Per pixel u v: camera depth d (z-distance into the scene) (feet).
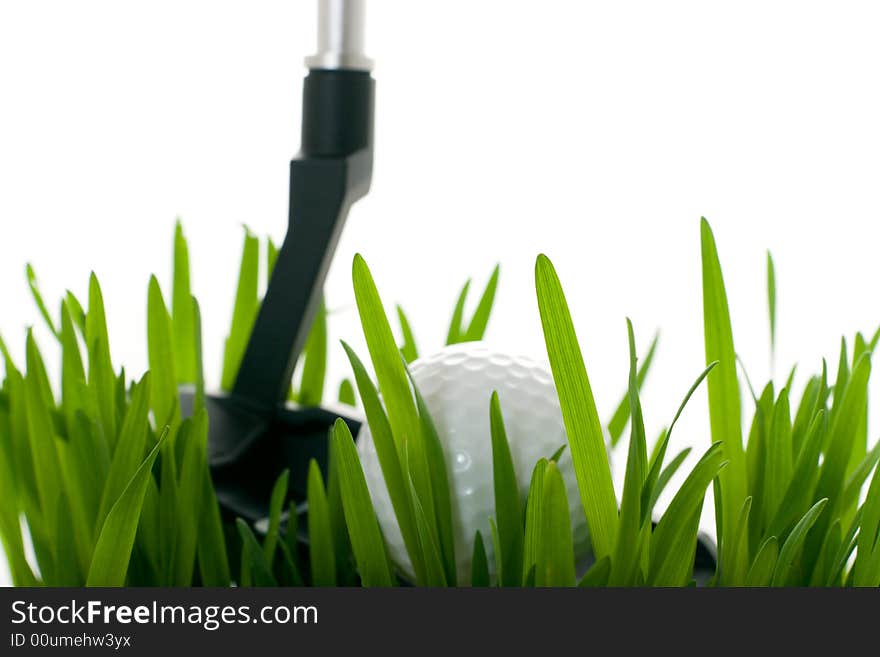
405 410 1.38
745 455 1.56
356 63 1.90
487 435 1.42
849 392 1.48
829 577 1.42
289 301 2.06
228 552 1.87
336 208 1.93
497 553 1.38
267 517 1.85
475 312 2.16
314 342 2.35
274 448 2.11
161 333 1.77
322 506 1.63
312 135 1.92
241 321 2.33
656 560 1.33
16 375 1.69
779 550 1.43
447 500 1.39
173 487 1.51
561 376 1.24
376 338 1.35
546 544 1.28
